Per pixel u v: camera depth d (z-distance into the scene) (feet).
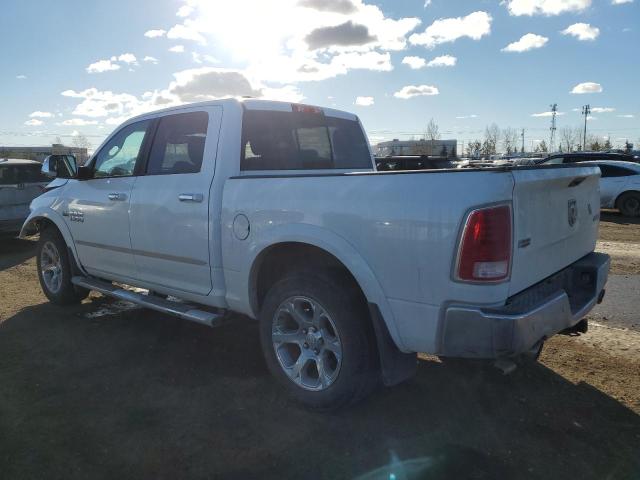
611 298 21.09
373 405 12.00
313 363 11.91
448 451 10.14
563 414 11.51
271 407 11.93
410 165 44.19
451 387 12.87
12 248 34.09
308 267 11.65
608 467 9.61
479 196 9.02
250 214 12.28
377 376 11.16
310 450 10.21
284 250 12.31
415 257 9.65
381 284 10.17
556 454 10.03
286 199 11.60
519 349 9.02
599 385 12.87
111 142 17.25
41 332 16.98
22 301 20.85
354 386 10.94
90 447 10.36
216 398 12.35
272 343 12.32
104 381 13.29
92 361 14.57
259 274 12.76
